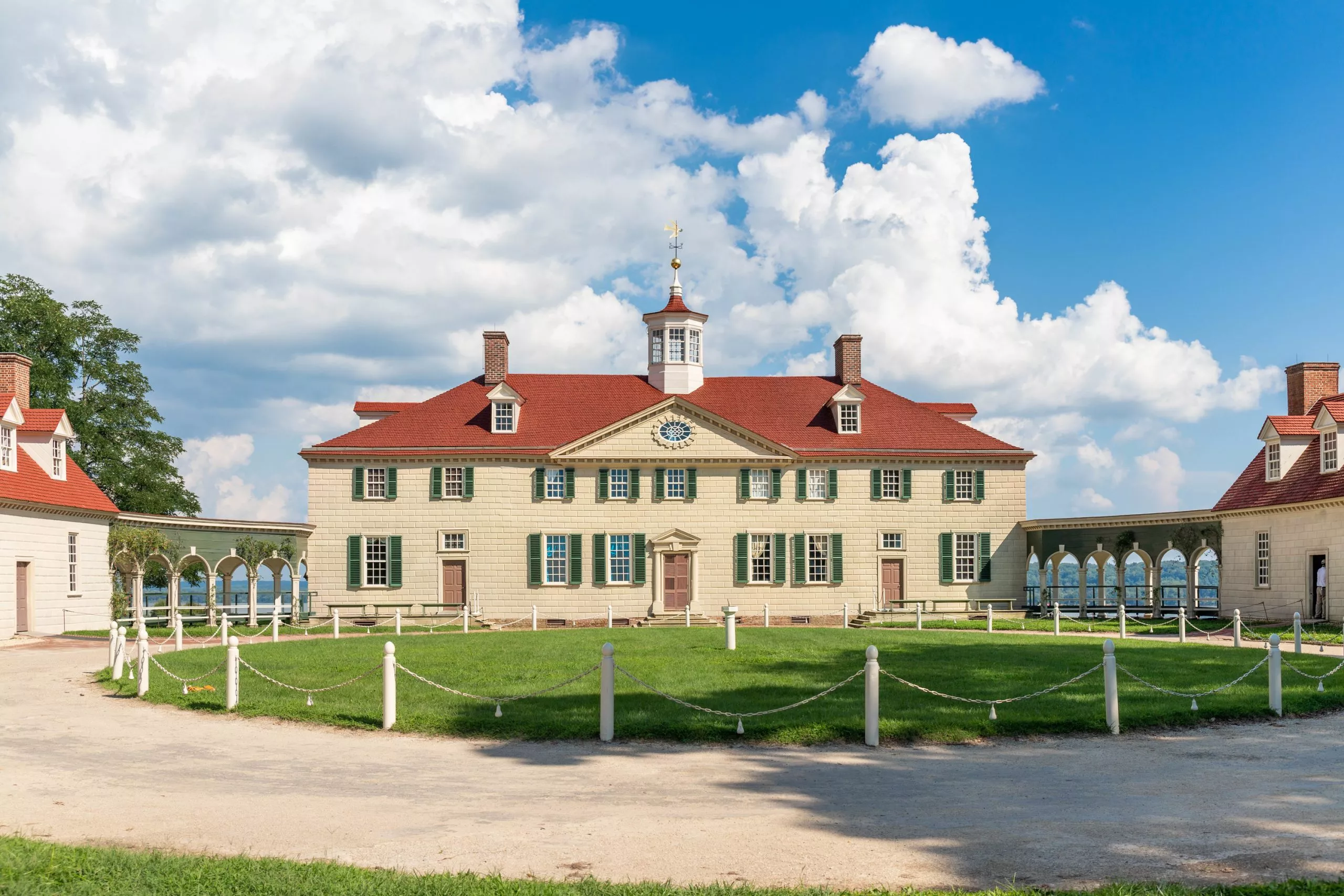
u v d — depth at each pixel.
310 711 18.30
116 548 42.28
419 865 9.61
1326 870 9.21
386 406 55.59
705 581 51.69
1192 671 23.38
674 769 13.97
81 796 12.48
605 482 51.72
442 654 27.36
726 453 52.12
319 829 10.88
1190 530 46.97
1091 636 36.88
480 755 15.05
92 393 54.34
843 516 52.28
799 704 17.59
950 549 52.38
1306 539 40.41
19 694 21.70
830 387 56.78
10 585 36.12
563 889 8.52
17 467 38.22
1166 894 8.38
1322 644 32.38
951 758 14.71
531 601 51.12
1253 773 13.64
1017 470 53.00
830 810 11.62
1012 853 9.83
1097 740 16.14
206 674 21.98
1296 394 46.00
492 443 52.12
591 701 18.95
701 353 56.81
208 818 11.37
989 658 26.20
